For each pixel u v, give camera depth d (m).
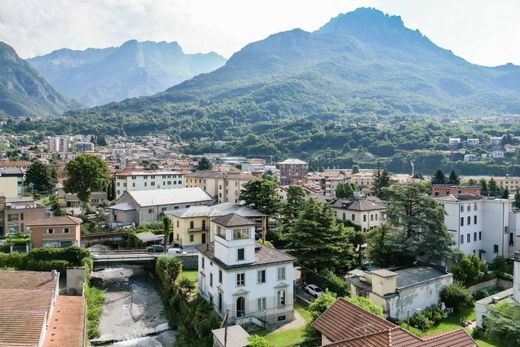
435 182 170.25
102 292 73.81
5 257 76.50
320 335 45.12
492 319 47.50
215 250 62.16
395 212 75.94
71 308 50.38
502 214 88.56
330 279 68.44
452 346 33.16
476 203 90.19
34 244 82.56
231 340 47.94
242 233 58.91
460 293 63.72
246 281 58.44
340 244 74.69
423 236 73.50
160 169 188.12
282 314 61.03
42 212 101.69
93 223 112.81
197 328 56.09
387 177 155.00
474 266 72.69
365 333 36.06
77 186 119.25
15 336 34.62
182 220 94.62
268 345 46.38
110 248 97.94
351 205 108.50
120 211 115.00
